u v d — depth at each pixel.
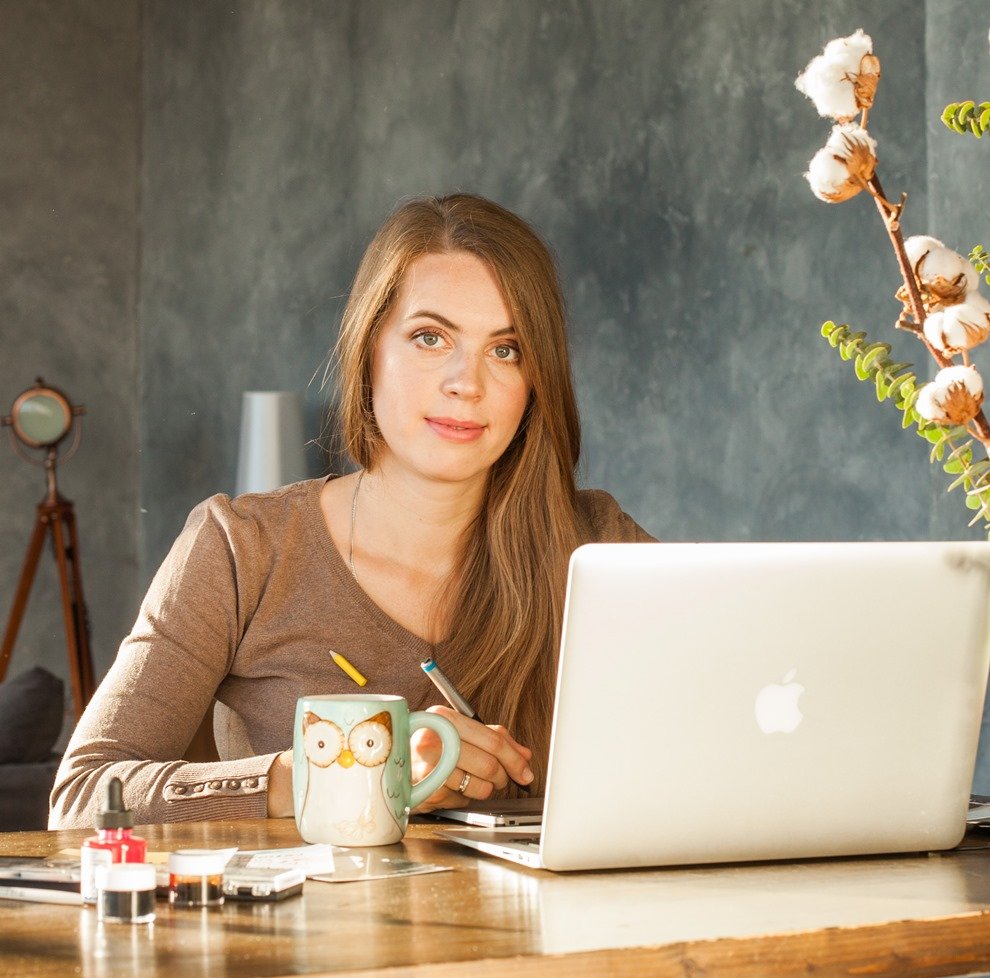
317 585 1.71
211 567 1.68
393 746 1.23
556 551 1.72
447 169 4.80
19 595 5.79
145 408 6.55
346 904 0.97
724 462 3.74
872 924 0.91
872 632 1.13
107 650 6.48
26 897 0.99
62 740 6.01
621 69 4.09
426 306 1.64
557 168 4.32
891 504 3.25
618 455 4.09
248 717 1.71
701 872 1.10
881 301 3.26
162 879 1.00
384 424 1.68
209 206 6.14
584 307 4.21
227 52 6.04
